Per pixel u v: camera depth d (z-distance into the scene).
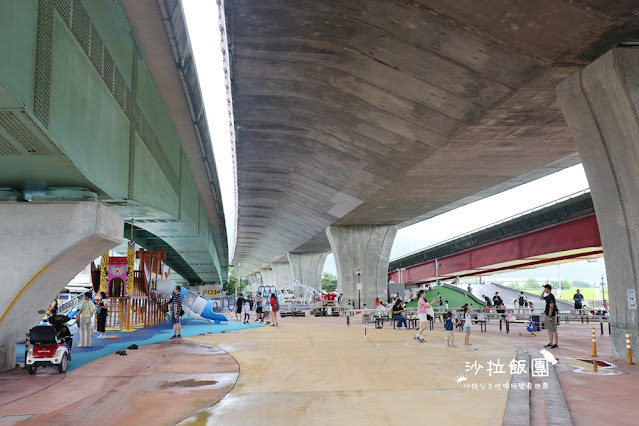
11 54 8.04
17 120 8.90
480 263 50.72
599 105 14.66
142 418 7.59
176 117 24.36
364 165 29.64
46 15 9.57
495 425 7.05
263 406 8.36
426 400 8.73
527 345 17.88
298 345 18.06
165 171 23.06
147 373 11.78
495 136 22.08
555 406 8.03
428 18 15.41
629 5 12.68
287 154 32.94
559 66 15.68
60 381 10.80
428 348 16.83
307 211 47.09
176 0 16.22
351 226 48.84
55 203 12.38
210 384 10.37
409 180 30.33
